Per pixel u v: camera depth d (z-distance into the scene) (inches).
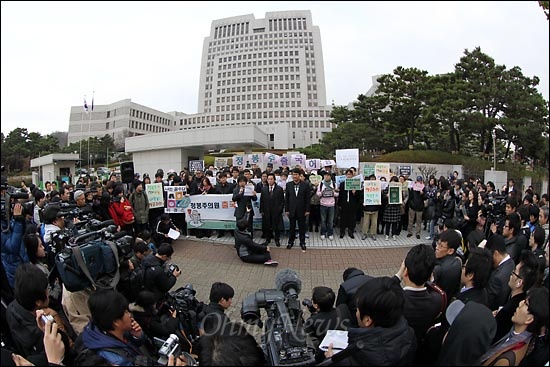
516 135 601.9
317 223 375.6
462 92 767.1
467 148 1050.7
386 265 273.9
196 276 250.8
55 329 86.0
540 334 85.0
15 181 1471.5
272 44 3826.3
